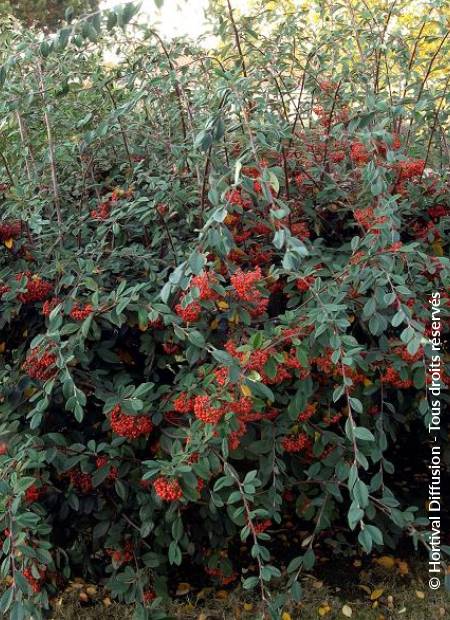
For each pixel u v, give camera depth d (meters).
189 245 2.33
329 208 2.67
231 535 2.38
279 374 1.98
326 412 2.30
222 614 2.41
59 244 2.51
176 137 2.97
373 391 2.23
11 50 2.84
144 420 2.07
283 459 2.47
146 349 2.28
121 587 2.13
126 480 2.22
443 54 3.00
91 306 2.08
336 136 2.49
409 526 1.99
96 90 2.95
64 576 2.39
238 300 2.08
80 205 2.74
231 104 1.96
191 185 2.57
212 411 1.80
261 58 2.86
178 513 2.04
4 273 2.35
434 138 3.17
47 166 3.19
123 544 2.32
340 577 2.66
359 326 2.46
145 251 2.48
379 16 3.05
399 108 2.09
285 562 2.73
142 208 2.33
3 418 2.17
